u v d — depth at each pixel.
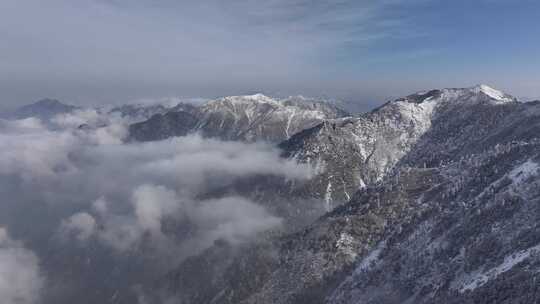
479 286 190.25
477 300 177.88
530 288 161.25
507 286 171.62
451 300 196.75
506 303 163.12
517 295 163.00
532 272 171.25
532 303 153.38
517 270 179.62
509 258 197.00
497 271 192.38
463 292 195.25
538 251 183.12
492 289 176.25
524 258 185.75
